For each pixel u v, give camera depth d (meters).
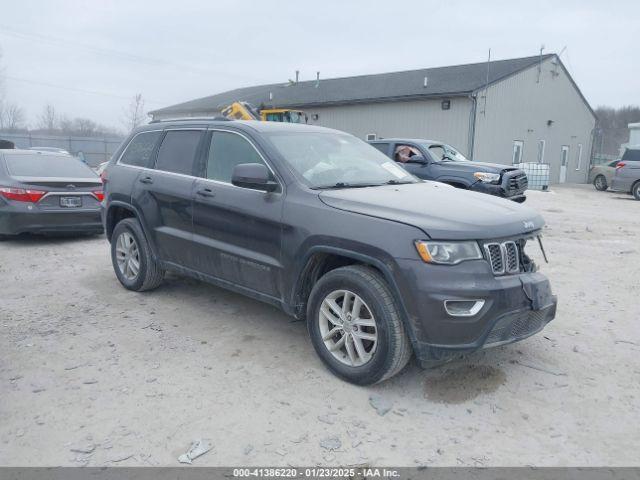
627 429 3.32
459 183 10.73
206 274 4.90
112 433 3.17
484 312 3.38
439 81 29.03
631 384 3.90
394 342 3.50
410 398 3.64
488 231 3.49
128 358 4.19
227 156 4.78
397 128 28.92
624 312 5.47
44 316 5.11
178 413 3.40
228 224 4.54
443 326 3.37
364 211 3.72
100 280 6.44
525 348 4.50
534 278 3.72
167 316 5.15
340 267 4.12
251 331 4.79
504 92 27.25
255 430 3.23
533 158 30.41
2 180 8.59
